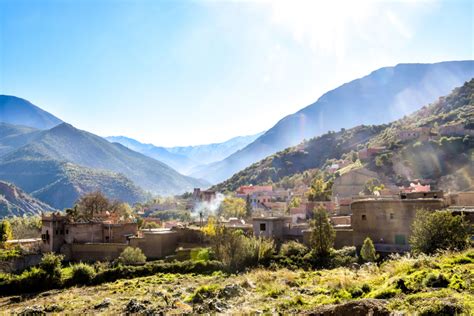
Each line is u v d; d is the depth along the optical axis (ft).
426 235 103.86
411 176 390.21
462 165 379.14
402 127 580.30
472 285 49.16
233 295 85.76
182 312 79.56
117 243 229.25
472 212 135.23
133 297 112.68
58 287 163.43
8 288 162.09
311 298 69.00
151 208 615.57
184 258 190.29
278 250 174.09
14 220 379.96
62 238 234.38
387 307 46.91
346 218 206.28
